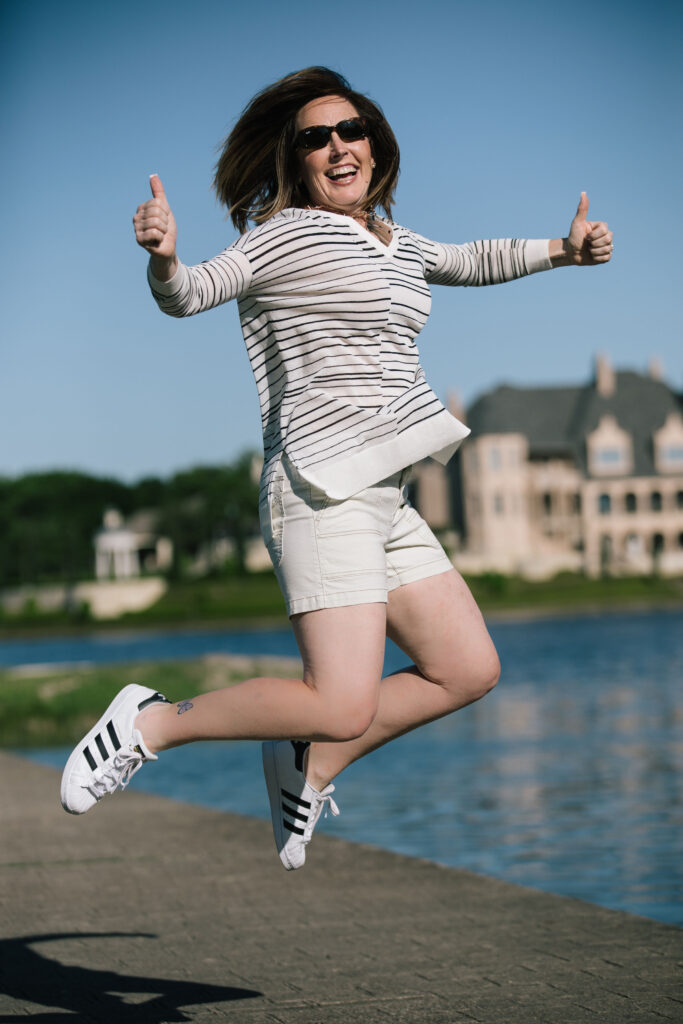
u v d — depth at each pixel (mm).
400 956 5258
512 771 16141
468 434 3920
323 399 3805
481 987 4742
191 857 7672
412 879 6871
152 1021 4395
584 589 106188
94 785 3859
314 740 3801
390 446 3803
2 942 5645
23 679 28312
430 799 13516
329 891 6605
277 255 3750
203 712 3820
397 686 4062
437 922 5859
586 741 20000
